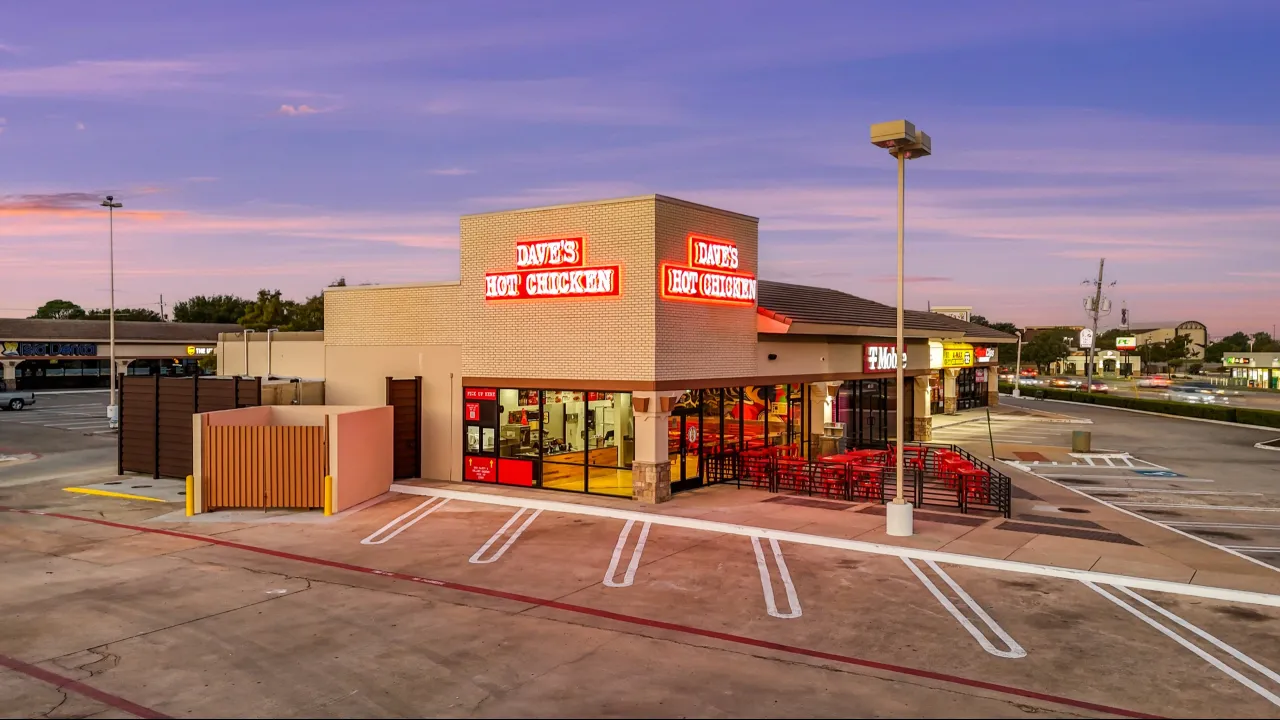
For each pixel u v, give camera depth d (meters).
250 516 20.11
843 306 30.77
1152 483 25.47
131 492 23.45
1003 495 20.38
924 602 13.14
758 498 21.64
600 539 17.48
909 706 9.30
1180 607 12.95
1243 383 103.31
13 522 19.62
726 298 23.02
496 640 11.48
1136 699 9.52
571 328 21.89
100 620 12.38
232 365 31.19
